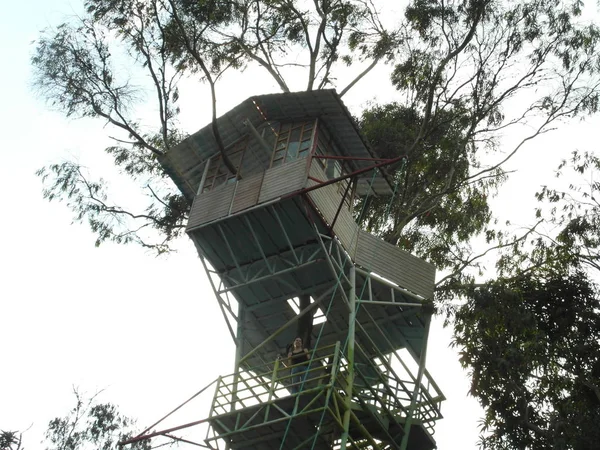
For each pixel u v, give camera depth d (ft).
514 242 79.00
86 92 86.99
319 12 93.81
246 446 62.13
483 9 92.12
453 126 90.02
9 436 76.59
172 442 62.13
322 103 72.13
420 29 93.81
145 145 87.10
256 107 73.61
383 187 79.05
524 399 66.08
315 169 67.77
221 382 62.69
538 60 91.25
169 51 87.45
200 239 68.85
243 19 90.84
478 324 69.97
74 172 88.12
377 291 70.23
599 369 68.08
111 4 88.12
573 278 73.26
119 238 86.99
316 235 64.80
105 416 88.63
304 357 64.34
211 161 75.25
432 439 66.69
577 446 62.39
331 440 60.44
